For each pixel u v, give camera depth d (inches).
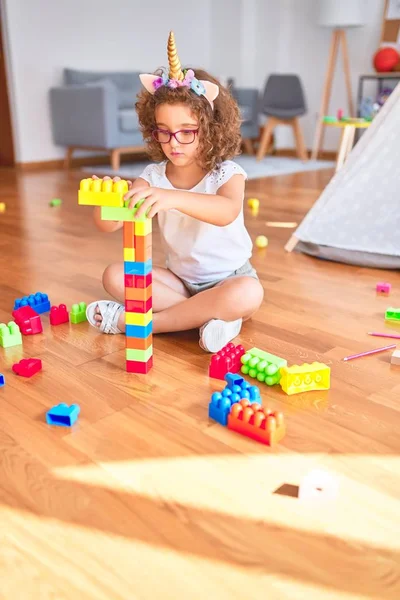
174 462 34.6
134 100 193.6
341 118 133.0
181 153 45.6
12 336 50.9
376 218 78.1
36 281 69.5
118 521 29.8
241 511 30.6
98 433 37.5
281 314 59.2
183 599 25.2
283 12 208.4
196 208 42.9
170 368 46.8
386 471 33.9
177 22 214.4
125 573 26.5
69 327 55.3
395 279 71.7
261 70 219.6
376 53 182.5
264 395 42.5
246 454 35.4
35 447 36.0
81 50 190.5
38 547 28.1
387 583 26.1
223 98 47.6
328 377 43.1
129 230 41.7
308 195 131.1
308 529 29.4
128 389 43.2
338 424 38.8
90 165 194.2
